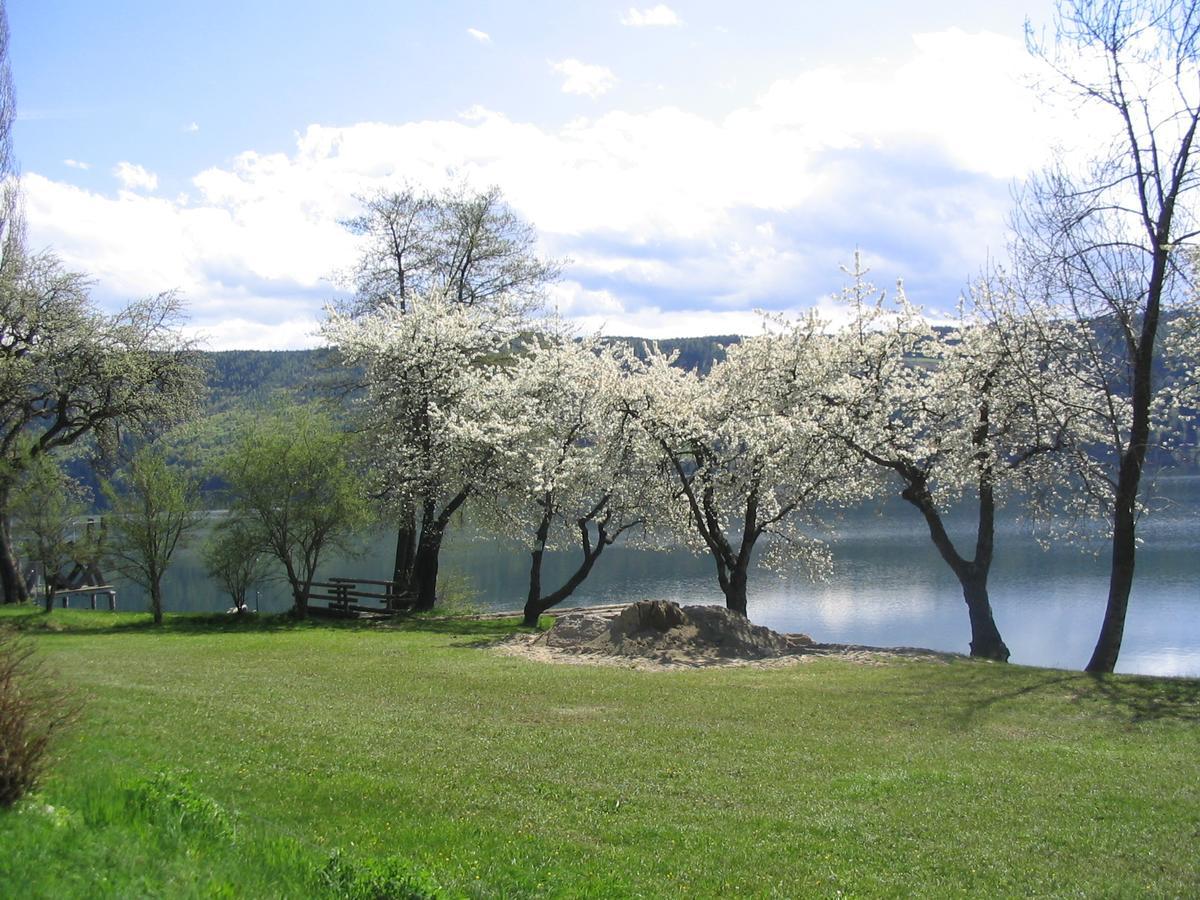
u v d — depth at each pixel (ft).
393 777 32.73
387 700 48.73
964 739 41.86
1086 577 137.18
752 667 62.44
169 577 188.03
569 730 42.09
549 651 70.08
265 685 52.54
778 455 81.87
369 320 108.47
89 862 19.77
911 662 64.23
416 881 21.06
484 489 102.42
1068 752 39.42
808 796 32.45
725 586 88.84
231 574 103.30
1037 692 52.70
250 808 27.91
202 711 42.52
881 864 26.18
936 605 119.03
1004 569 147.13
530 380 103.45
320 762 34.17
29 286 103.60
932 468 78.69
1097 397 72.59
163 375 113.50
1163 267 60.18
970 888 24.58
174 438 112.47
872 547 175.42
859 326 84.28
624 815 29.84
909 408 80.53
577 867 24.93
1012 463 76.43
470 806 30.01
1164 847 27.81
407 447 102.58
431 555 110.63
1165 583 126.31
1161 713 47.52
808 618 111.75
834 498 92.02
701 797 32.07
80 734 33.94
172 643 76.28
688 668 61.93
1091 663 62.80
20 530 99.60
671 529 101.65
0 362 97.14
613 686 54.19
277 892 20.22
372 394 105.60
